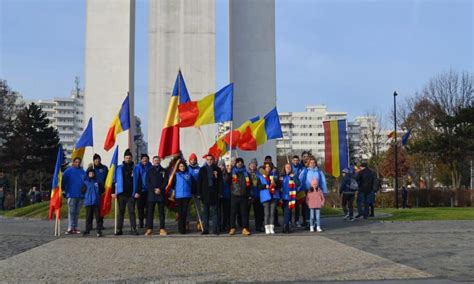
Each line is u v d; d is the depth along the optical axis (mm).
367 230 16312
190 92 24891
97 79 24547
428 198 44562
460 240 13758
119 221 15492
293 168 16812
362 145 72688
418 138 56281
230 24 25938
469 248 12195
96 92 24484
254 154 24547
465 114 49188
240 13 25938
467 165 56219
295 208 17953
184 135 24297
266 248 12336
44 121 65438
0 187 46688
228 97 16922
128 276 8828
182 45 25094
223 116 16828
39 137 63438
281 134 17844
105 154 24109
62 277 8758
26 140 62344
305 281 8422
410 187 46906
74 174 15969
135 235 15328
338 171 20203
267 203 15695
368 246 12641
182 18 25219
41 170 63281
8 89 67000
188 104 16688
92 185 15422
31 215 23188
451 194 44906
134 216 15586
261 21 25953
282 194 15953
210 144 24297
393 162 59875
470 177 59469
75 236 15227
